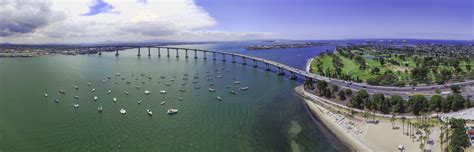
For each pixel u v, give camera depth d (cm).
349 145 14862
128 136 15412
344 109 19925
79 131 16025
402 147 13912
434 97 18812
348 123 17462
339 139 15588
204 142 14925
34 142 14712
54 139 15038
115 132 15888
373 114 18412
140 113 19012
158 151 13850
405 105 18538
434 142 14225
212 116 18750
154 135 15575
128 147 14212
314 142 15325
